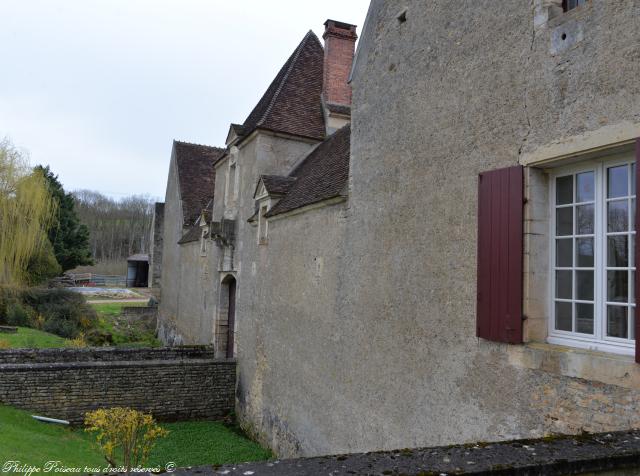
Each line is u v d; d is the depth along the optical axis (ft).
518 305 15.29
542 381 14.48
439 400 18.84
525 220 15.46
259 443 36.73
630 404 12.00
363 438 23.72
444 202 19.21
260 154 43.09
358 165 25.79
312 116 45.93
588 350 13.69
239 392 42.68
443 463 8.27
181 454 33.19
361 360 24.35
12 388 37.29
